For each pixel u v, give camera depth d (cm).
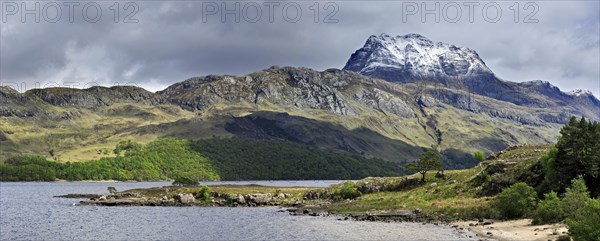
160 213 12506
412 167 13862
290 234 8544
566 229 7425
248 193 15912
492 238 7394
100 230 9425
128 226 9962
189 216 11719
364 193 14262
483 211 9925
